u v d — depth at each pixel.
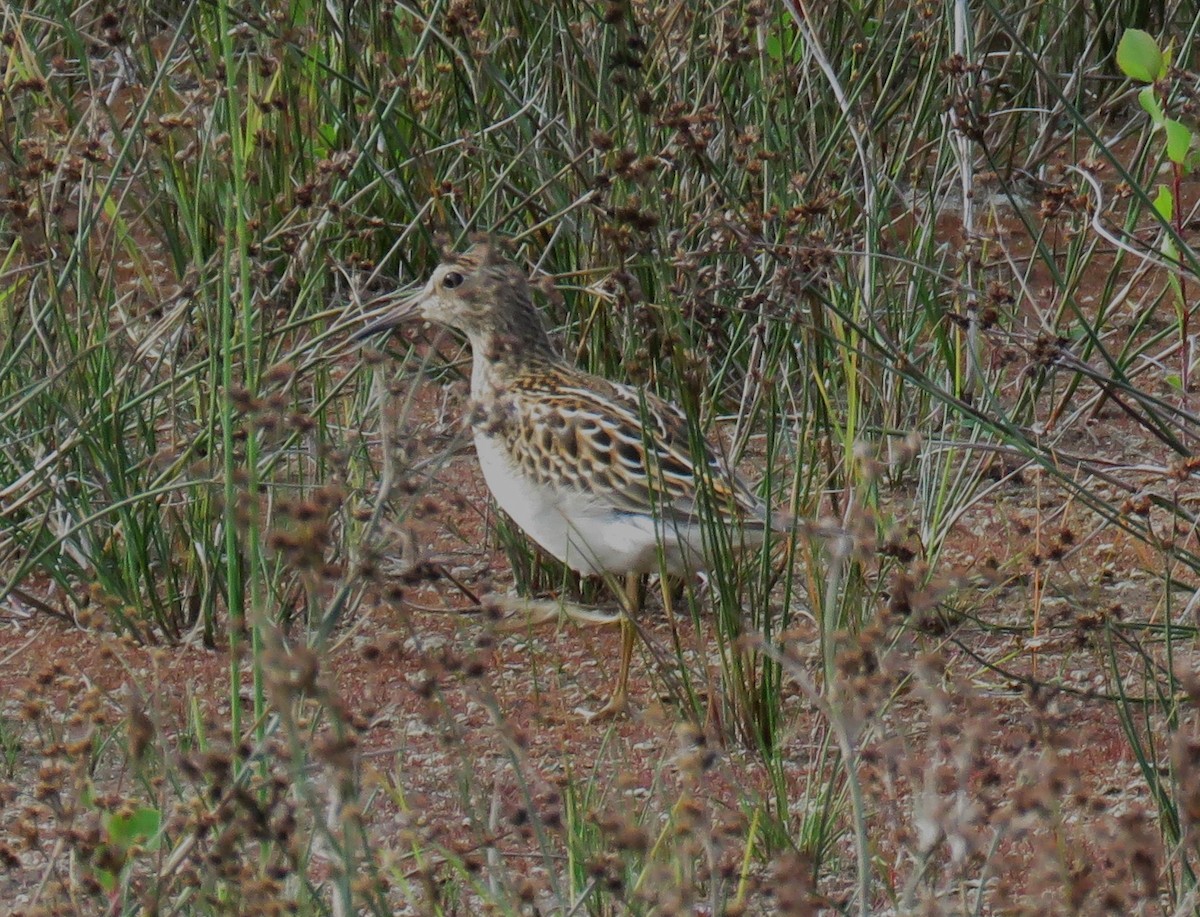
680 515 10.37
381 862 7.91
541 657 11.40
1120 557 12.06
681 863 6.95
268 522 11.00
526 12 14.49
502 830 8.94
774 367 10.82
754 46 13.53
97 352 11.98
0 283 13.14
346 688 10.76
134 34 15.48
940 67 12.38
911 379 10.73
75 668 11.02
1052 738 7.76
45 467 11.19
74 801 7.76
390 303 13.54
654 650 10.17
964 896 7.04
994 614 11.40
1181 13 18.28
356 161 11.93
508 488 10.89
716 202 12.99
